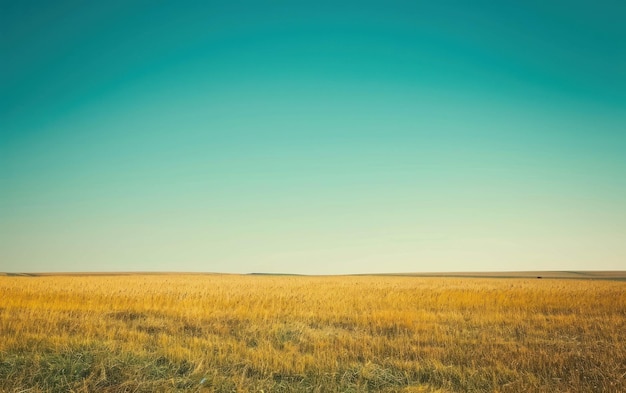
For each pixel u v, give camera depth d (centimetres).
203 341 1317
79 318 1864
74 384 910
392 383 968
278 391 893
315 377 974
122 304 2397
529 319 1995
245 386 907
